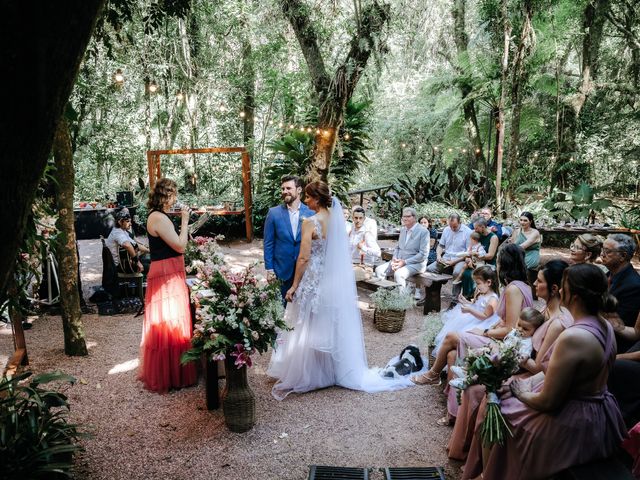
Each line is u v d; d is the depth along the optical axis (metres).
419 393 3.91
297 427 3.38
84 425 3.21
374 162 18.22
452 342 3.75
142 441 3.17
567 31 11.88
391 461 3.00
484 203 11.75
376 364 4.49
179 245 3.78
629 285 3.34
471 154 15.39
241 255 9.25
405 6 8.80
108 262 6.02
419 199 12.21
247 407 3.26
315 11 8.84
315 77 9.31
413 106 17.31
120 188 14.19
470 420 2.90
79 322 4.49
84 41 1.29
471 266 5.67
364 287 6.22
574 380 2.14
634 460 2.67
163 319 3.80
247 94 13.05
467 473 2.72
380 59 8.71
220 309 3.25
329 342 3.86
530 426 2.29
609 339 2.14
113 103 12.41
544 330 2.76
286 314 3.99
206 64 12.68
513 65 10.62
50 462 2.42
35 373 4.14
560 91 13.49
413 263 6.02
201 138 13.56
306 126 11.09
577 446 2.15
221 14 11.78
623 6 13.12
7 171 1.24
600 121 14.34
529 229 6.66
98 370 4.25
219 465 2.93
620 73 14.59
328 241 3.93
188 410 3.59
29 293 5.86
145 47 10.77
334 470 2.87
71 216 4.30
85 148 13.09
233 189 13.52
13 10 1.10
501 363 2.40
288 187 4.30
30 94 1.19
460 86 13.73
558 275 2.81
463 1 14.16
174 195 3.83
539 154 15.20
